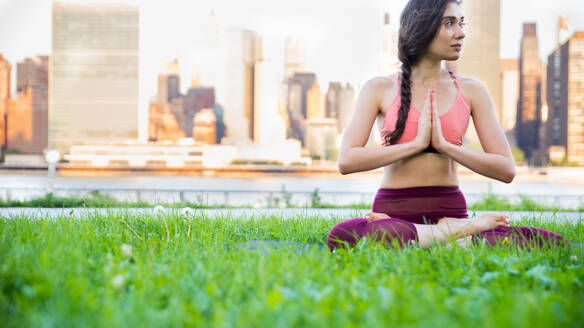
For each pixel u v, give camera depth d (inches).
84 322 55.6
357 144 108.6
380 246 97.8
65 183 2623.0
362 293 65.8
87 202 456.1
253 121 7460.6
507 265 85.0
